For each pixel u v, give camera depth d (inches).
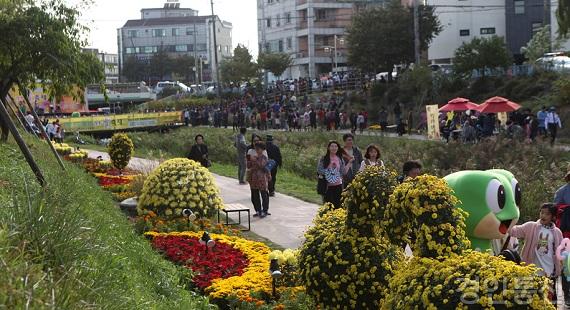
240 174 932.6
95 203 527.5
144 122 2060.8
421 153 997.8
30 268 216.8
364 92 2255.2
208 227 564.1
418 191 281.1
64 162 828.6
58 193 340.2
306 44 3395.7
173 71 4367.6
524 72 1924.2
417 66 2015.3
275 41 3597.4
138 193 716.0
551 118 1285.7
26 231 258.8
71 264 252.5
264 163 665.0
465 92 1942.7
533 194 615.2
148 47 4918.8
